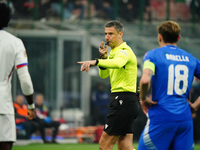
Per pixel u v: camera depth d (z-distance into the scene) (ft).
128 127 65.77
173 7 210.79
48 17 199.00
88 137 164.04
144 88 49.93
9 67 51.34
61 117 188.96
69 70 193.88
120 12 205.36
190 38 201.67
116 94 65.77
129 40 198.70
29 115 54.19
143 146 51.47
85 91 193.16
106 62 58.23
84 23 199.93
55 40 193.98
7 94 51.16
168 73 51.44
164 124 50.52
